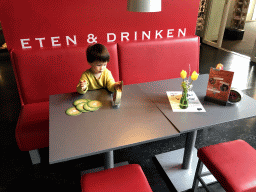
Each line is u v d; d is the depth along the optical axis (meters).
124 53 2.29
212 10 6.01
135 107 1.41
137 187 1.09
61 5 2.05
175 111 1.37
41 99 2.13
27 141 1.67
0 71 4.02
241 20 6.52
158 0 1.49
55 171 1.84
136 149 2.12
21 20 1.99
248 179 1.14
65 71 2.11
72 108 1.38
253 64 4.54
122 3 2.27
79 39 2.27
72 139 1.10
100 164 1.92
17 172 1.83
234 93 1.42
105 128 1.19
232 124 2.54
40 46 2.15
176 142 2.24
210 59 4.81
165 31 2.63
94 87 1.70
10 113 2.70
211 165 1.26
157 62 2.47
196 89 1.68
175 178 1.76
